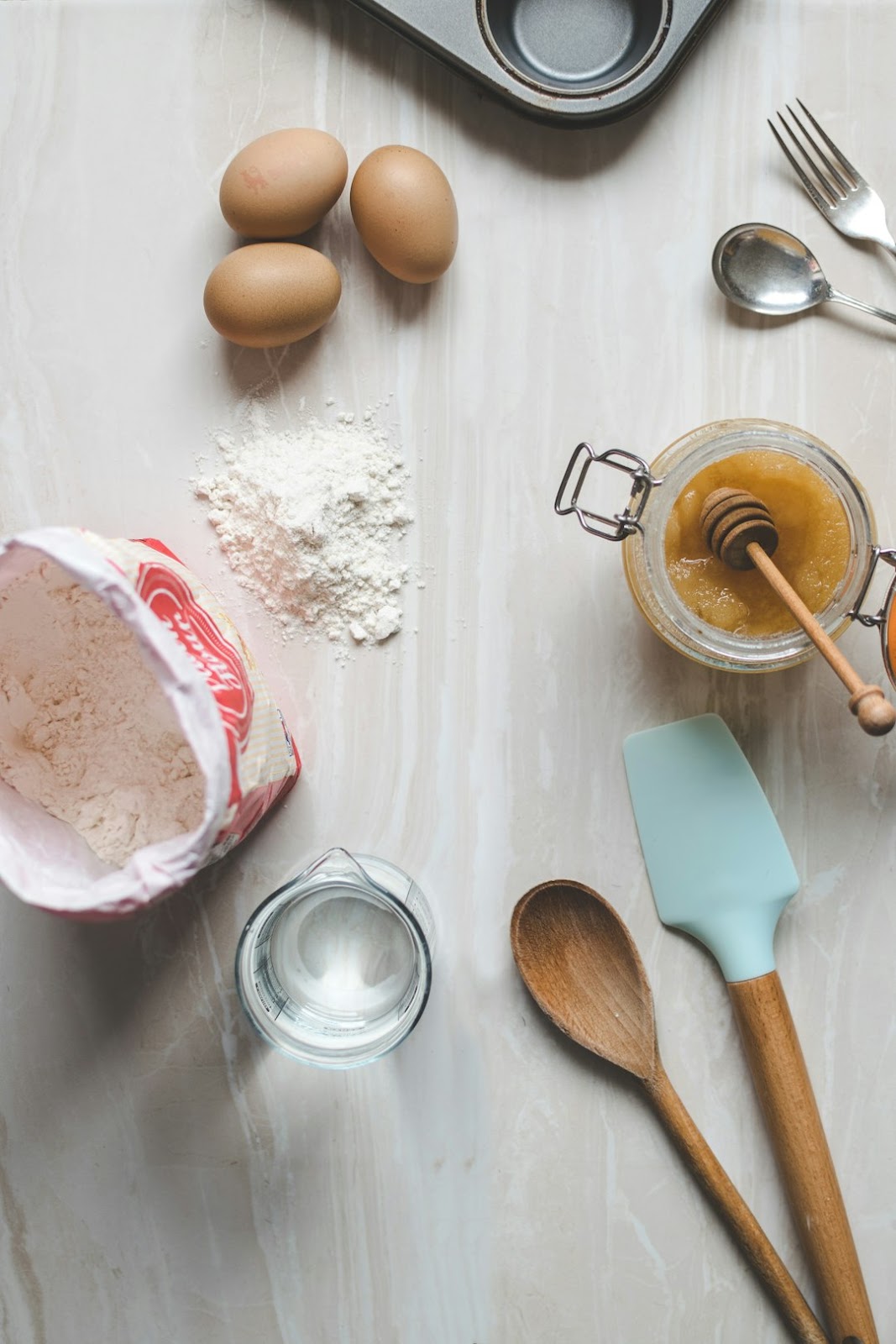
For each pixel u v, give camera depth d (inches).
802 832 31.0
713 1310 30.5
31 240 31.5
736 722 31.0
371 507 30.6
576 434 31.1
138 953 31.4
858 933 31.0
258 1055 31.2
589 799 31.0
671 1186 30.7
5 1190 31.5
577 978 30.1
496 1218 31.0
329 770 31.2
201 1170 31.4
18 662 27.2
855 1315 28.4
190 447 31.3
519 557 31.1
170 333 31.4
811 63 31.2
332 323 31.0
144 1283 31.4
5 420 31.6
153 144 31.4
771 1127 29.3
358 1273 31.1
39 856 25.7
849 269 31.1
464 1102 31.0
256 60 31.3
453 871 31.1
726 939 29.8
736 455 27.6
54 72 31.4
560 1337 30.9
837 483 27.2
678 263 31.1
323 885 28.8
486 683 31.1
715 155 31.2
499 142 31.2
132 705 27.4
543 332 31.1
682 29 29.0
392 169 28.4
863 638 30.9
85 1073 31.5
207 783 22.7
